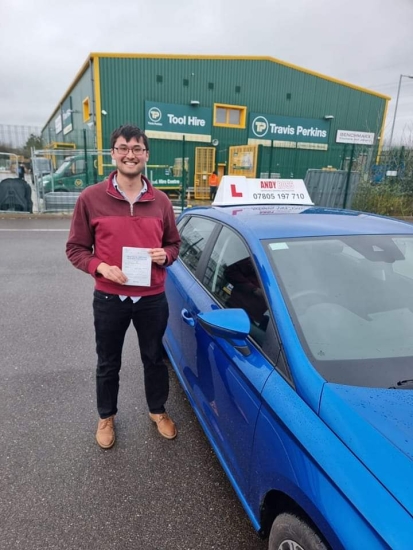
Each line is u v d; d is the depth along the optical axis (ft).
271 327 5.95
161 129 64.85
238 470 6.25
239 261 7.43
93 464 8.14
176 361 9.84
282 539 5.02
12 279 20.39
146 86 62.95
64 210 45.06
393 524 3.58
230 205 10.44
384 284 6.72
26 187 42.86
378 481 3.89
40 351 12.77
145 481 7.74
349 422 4.45
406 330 6.06
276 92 70.95
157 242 7.61
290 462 4.70
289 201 12.01
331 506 4.04
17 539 6.52
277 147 66.95
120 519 6.92
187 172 61.57
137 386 10.94
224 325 6.04
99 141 62.28
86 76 65.87
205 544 6.50
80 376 11.34
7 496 7.34
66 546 6.42
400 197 45.88
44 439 8.82
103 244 7.42
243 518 6.98
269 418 5.25
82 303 17.08
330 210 9.45
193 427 9.32
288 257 6.86
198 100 66.23
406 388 4.97
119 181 7.30
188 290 8.91
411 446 4.09
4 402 10.09
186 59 64.18
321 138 75.82
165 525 6.82
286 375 5.39
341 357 5.45
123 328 8.14
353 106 77.56
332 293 6.39
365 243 7.40
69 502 7.24
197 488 7.59
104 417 8.75
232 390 6.35
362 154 48.62
